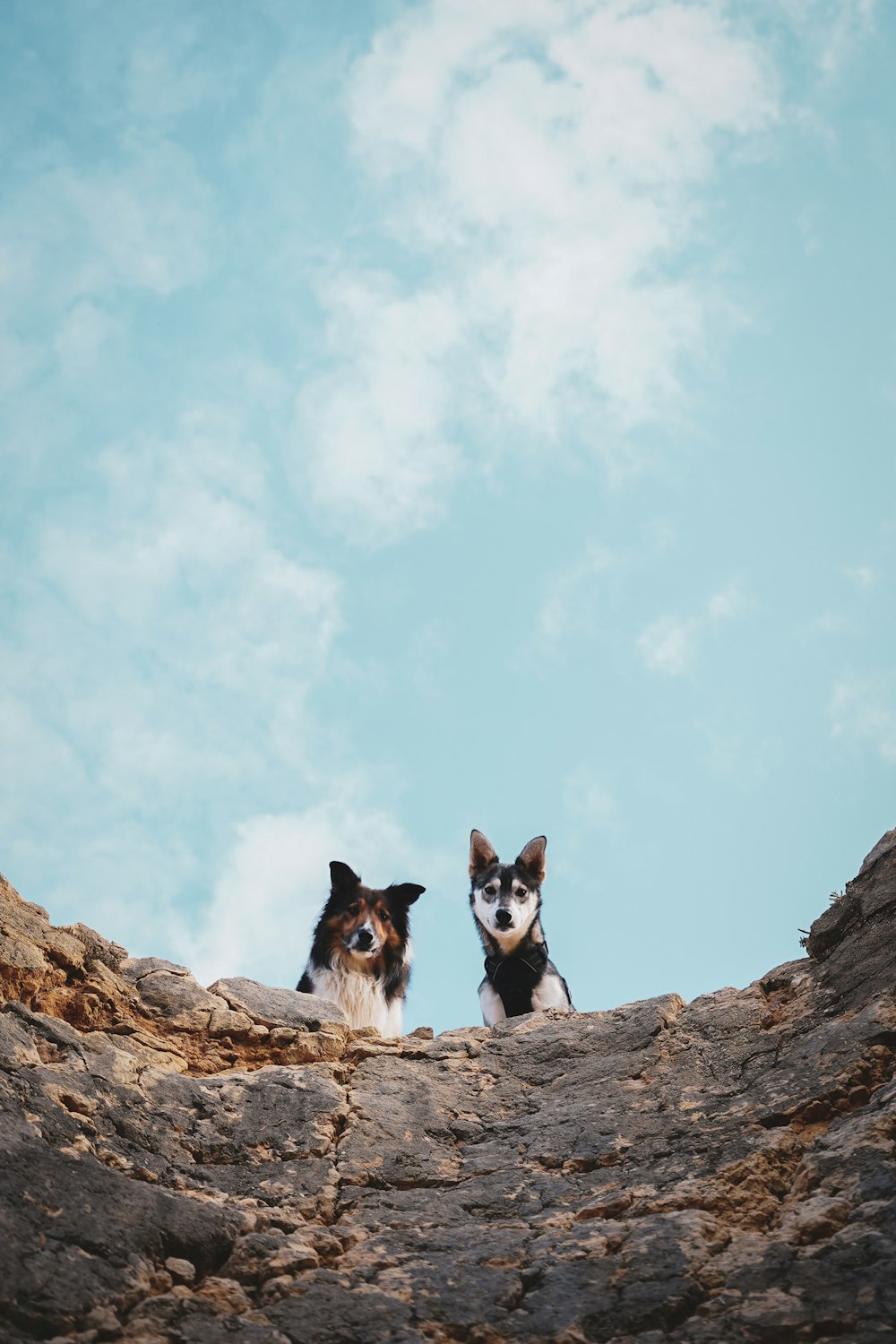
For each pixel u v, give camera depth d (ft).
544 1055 10.96
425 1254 8.52
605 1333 7.41
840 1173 8.62
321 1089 10.55
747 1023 10.78
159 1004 10.98
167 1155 9.62
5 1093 9.30
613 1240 8.39
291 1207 9.30
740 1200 8.74
